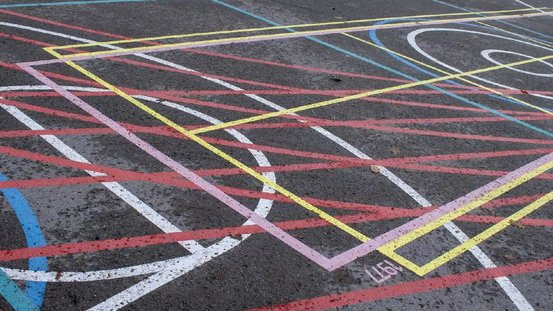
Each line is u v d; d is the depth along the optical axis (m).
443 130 6.87
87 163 4.97
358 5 12.28
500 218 5.26
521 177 6.07
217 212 4.63
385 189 5.39
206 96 6.65
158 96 6.45
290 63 8.17
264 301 3.81
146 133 5.62
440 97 7.93
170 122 5.91
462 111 7.57
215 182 5.03
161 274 3.89
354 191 5.26
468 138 6.78
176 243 4.21
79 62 7.01
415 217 5.04
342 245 4.50
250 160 5.46
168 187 4.84
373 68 8.59
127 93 6.39
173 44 8.13
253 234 4.45
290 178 5.28
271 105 6.71
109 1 9.50
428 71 8.93
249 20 9.88
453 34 11.42
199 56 7.84
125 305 3.59
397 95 7.71
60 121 5.56
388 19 11.62
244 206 4.77
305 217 4.76
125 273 3.85
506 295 4.27
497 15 14.20
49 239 4.03
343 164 5.68
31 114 5.58
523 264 4.66
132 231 4.25
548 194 5.83
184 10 9.78
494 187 5.78
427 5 13.68
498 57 10.38
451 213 5.20
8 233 4.02
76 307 3.52
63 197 4.49
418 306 4.00
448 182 5.72
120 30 8.35
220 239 4.33
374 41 9.96
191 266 4.01
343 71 8.23
